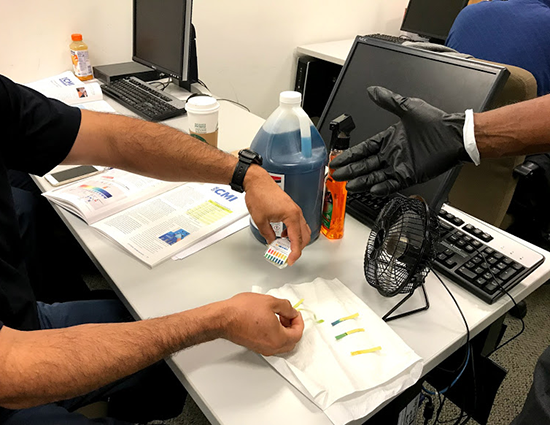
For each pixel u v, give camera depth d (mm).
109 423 737
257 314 588
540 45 1495
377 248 753
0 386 492
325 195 865
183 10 1409
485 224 919
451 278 785
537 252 835
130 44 1862
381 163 784
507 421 1346
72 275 1565
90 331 547
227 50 2236
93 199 959
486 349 1013
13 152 828
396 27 2887
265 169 800
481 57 1632
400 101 773
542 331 1682
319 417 545
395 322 700
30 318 804
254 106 2516
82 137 854
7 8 1542
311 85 2525
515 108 733
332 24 2555
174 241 863
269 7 2246
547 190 1466
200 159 854
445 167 761
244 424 532
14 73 1658
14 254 806
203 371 600
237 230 914
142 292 742
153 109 1473
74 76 1678
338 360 613
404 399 746
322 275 798
